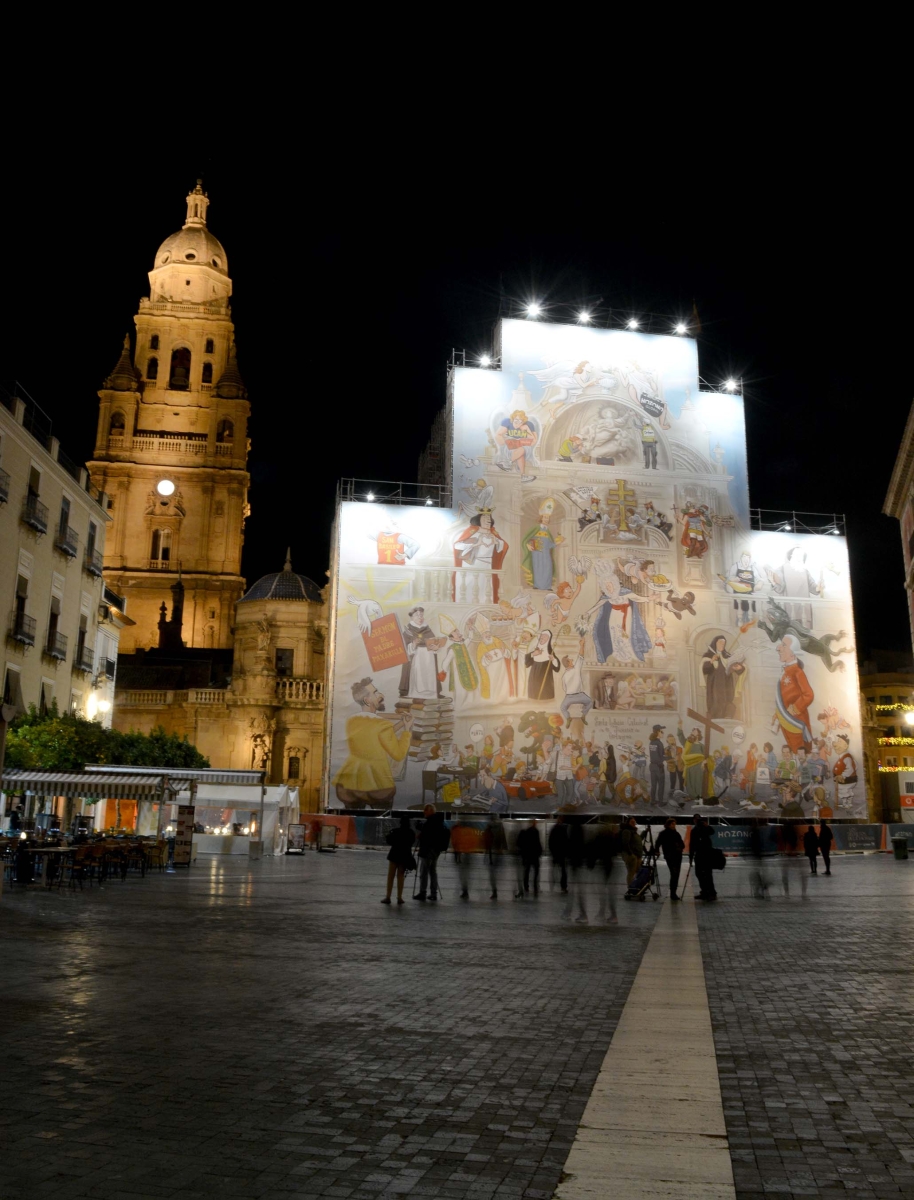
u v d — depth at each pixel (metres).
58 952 12.73
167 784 36.03
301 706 72.75
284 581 78.12
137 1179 5.12
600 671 62.28
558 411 65.81
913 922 18.31
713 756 62.47
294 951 13.45
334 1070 7.27
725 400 68.25
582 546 63.91
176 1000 9.77
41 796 43.12
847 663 65.56
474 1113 6.29
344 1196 4.95
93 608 51.50
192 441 97.06
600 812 60.25
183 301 102.31
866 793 63.91
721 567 65.56
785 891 25.36
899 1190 5.11
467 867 23.45
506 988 10.81
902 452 58.03
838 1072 7.39
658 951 14.03
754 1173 5.33
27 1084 6.75
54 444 45.81
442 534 62.34
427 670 60.31
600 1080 7.02
